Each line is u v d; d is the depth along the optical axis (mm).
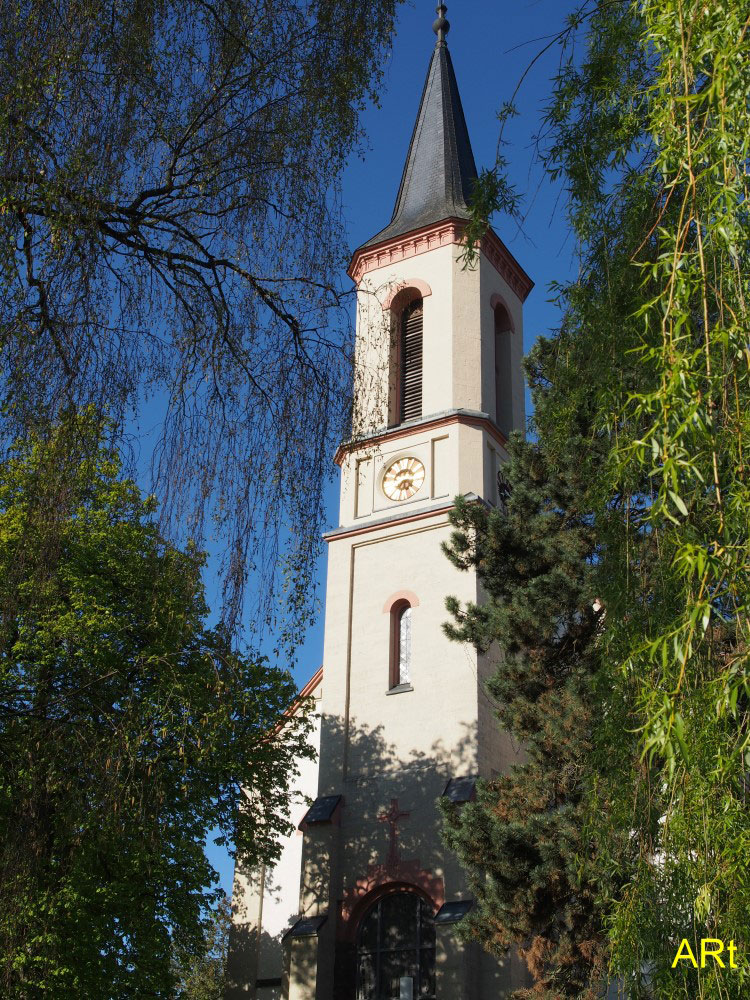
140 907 20594
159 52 10289
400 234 33969
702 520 7539
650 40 8250
